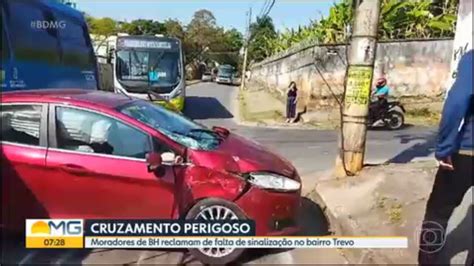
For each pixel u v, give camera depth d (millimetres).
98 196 4965
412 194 6348
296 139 14023
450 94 3863
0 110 5152
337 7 20562
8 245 5309
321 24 22297
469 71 3797
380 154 10281
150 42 18250
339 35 20109
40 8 10836
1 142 5086
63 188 4988
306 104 20094
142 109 5453
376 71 19547
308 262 4941
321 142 13281
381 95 15289
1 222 5113
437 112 18438
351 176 7355
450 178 4082
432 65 19219
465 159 3926
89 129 5051
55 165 4957
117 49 18078
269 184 4926
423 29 19906
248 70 58969
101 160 4949
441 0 21266
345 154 7406
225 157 4980
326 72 19656
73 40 12859
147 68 18016
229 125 18562
